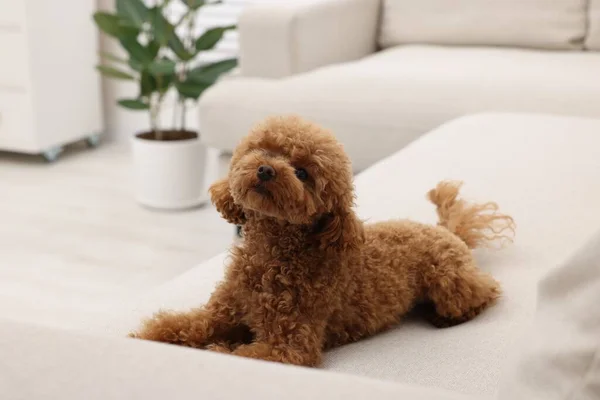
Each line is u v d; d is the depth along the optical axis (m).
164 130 3.13
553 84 2.38
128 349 0.48
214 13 3.84
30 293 2.31
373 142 2.48
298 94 2.57
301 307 0.99
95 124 3.89
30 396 0.44
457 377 0.91
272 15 2.80
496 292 1.13
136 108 3.08
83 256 2.59
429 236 1.14
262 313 1.01
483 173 1.58
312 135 1.02
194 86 3.02
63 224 2.86
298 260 0.99
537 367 0.51
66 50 3.66
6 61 3.49
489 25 3.04
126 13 3.03
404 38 3.21
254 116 2.61
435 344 1.01
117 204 3.09
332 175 0.99
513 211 1.42
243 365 0.47
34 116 3.51
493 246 1.29
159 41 3.00
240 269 1.04
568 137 1.77
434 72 2.57
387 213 1.41
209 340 1.04
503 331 1.03
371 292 1.05
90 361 0.47
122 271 2.49
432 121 2.40
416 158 1.70
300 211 0.97
